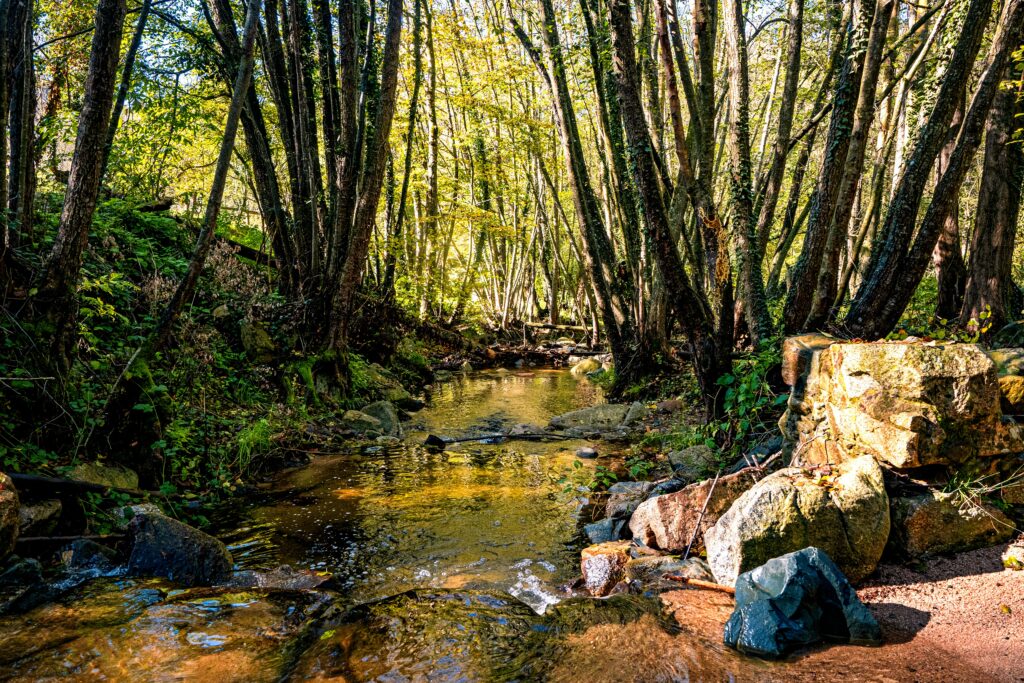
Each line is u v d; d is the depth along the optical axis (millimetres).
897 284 6828
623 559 4367
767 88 16781
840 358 4438
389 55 9820
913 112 11781
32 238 6059
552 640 3311
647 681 2840
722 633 3291
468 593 3990
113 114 9570
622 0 6586
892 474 4156
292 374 9875
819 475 4211
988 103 6348
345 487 6652
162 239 11180
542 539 5242
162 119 11914
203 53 11180
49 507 4402
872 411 4137
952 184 6516
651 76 11805
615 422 10414
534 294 33344
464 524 5566
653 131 11992
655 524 4672
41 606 3650
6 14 4918
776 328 8281
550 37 12633
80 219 5234
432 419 11281
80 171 5168
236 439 7238
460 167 25000
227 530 5336
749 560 3770
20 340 5023
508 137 23234
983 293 8062
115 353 6879
